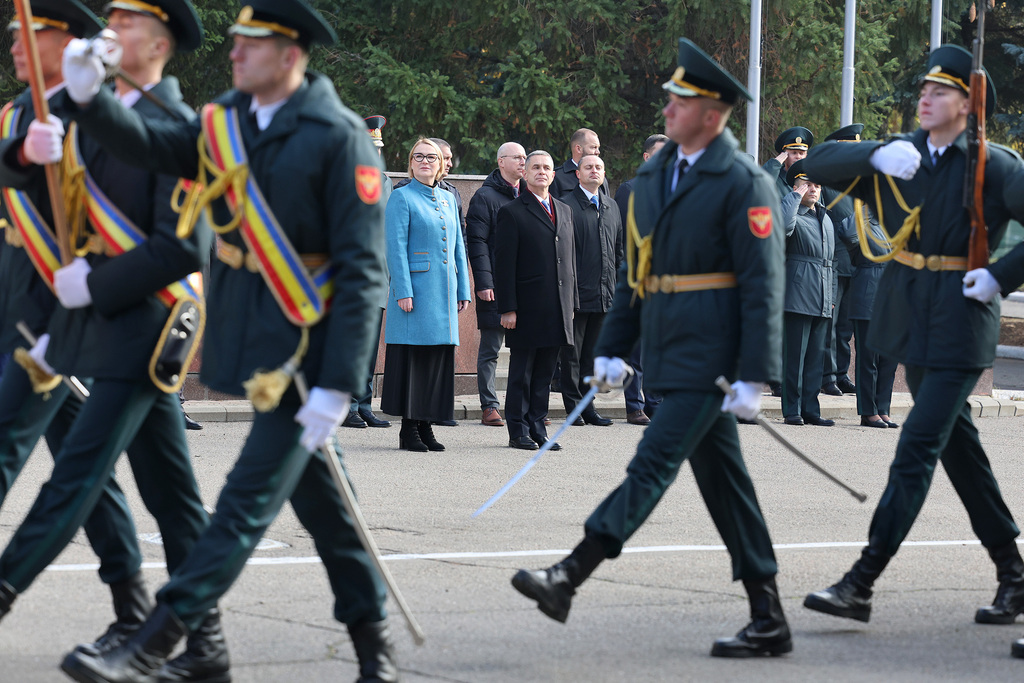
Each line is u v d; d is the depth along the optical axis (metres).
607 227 13.37
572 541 8.07
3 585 4.88
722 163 5.58
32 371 5.27
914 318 6.54
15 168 5.10
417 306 11.51
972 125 6.34
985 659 5.84
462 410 14.27
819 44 27.58
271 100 4.72
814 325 14.62
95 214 5.10
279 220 4.61
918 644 6.05
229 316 4.74
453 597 6.63
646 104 30.25
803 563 7.58
